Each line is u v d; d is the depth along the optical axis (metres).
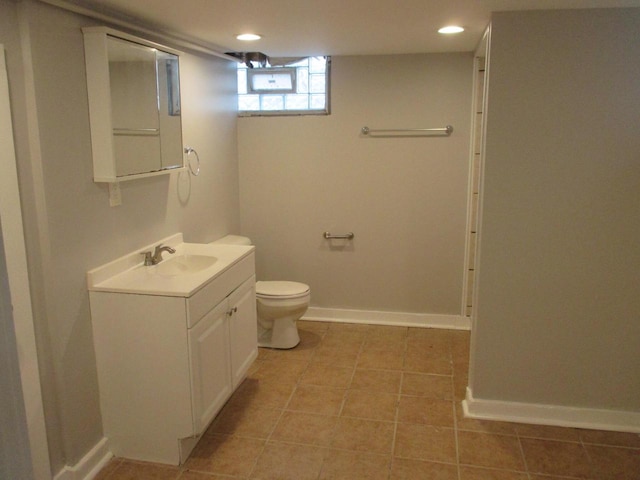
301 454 2.63
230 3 2.37
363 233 4.26
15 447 0.64
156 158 2.82
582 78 2.56
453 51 3.85
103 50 2.34
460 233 4.12
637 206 2.64
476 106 3.88
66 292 2.30
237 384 3.02
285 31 3.01
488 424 2.88
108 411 2.57
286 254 4.41
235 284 2.94
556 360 2.84
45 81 2.14
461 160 4.02
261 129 4.24
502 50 2.57
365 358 3.72
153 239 3.03
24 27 2.04
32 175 2.13
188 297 2.37
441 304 4.26
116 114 2.45
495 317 2.84
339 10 2.51
